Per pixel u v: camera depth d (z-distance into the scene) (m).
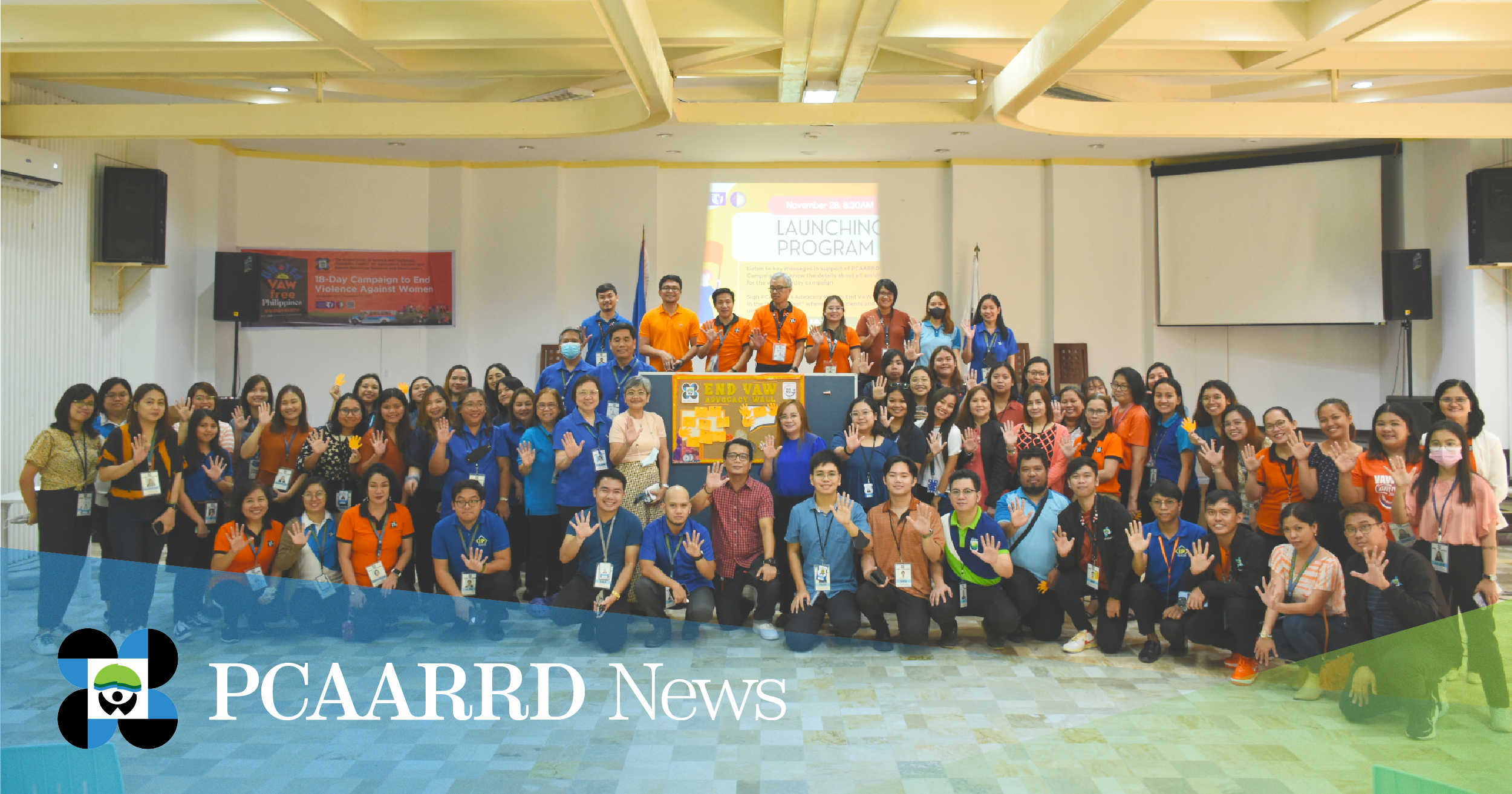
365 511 4.82
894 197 10.11
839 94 6.85
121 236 7.70
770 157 9.91
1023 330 9.95
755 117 6.73
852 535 4.63
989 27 6.02
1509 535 7.07
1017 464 5.28
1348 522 3.76
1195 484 5.34
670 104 6.02
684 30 5.91
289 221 9.54
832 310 7.01
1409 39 5.68
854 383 5.58
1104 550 4.54
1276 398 10.09
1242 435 4.98
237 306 8.73
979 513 4.67
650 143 9.27
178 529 4.91
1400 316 8.96
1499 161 8.67
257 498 4.74
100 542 4.84
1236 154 9.80
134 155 8.18
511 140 9.18
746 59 6.79
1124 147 9.52
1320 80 7.68
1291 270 9.55
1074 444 5.43
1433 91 7.72
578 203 10.02
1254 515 5.07
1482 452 4.47
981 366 7.37
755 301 10.10
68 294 7.39
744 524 4.86
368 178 9.79
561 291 9.97
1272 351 10.11
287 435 5.41
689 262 10.10
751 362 9.12
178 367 8.59
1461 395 4.49
